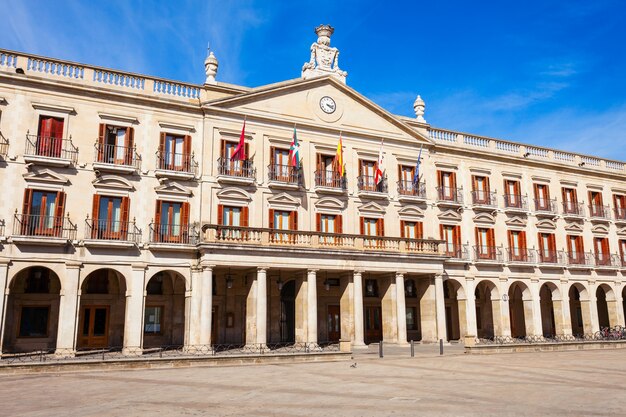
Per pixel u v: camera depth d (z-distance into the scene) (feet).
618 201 163.73
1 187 90.99
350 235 110.01
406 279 128.57
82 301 101.76
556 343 107.24
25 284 98.12
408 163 129.90
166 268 100.12
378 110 127.34
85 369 72.54
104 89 100.68
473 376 64.95
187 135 107.34
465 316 129.49
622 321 151.74
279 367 76.95
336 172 119.65
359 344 106.11
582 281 147.23
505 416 39.91
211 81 112.06
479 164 141.38
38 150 93.97
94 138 99.50
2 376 67.21
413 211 127.13
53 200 95.04
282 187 112.88
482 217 137.28
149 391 54.39
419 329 131.64
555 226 147.64
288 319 118.01
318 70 124.26
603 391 52.13
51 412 43.34
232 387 56.85
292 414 41.60
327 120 121.49
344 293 110.73
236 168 109.70
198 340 98.73
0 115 92.89
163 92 107.45
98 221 97.04
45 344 98.27
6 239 89.30
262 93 114.32
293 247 102.37
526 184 147.13
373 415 40.81
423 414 40.98
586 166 160.15
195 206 105.29
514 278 137.28
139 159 102.06
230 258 98.68
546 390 53.16
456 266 130.72
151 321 107.04
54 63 98.94
